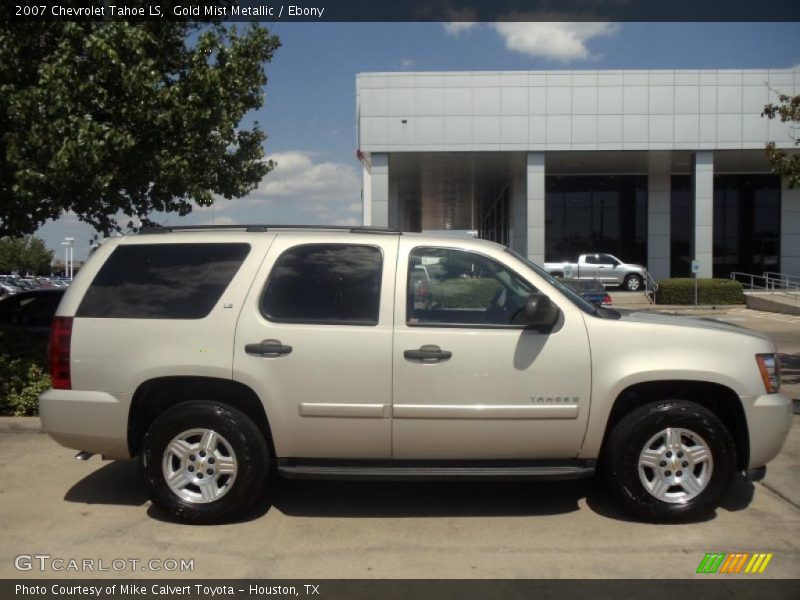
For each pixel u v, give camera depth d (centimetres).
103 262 528
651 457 499
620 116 3000
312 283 508
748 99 2994
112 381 505
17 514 527
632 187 3897
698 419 494
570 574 428
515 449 496
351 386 491
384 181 3006
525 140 2998
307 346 492
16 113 751
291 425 495
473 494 569
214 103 865
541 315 477
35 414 787
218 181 992
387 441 495
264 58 976
